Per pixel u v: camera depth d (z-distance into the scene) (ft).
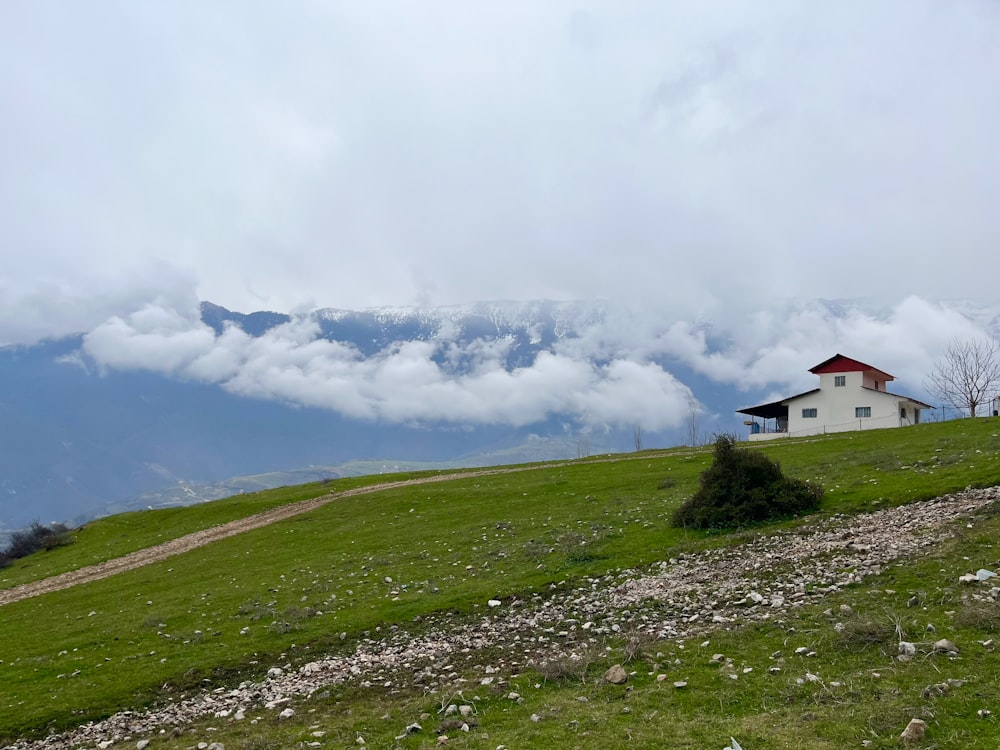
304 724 60.54
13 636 124.36
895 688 46.32
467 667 70.95
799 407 364.99
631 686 55.57
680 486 187.62
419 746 49.37
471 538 155.22
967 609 57.77
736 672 54.49
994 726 39.29
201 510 296.71
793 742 40.93
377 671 75.05
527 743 46.55
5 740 71.31
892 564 79.05
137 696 79.41
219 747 56.44
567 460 352.08
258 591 131.64
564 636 77.30
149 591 152.25
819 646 57.00
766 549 104.47
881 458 169.27
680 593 86.84
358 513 232.94
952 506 107.86
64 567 217.77
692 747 42.39
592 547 123.85
